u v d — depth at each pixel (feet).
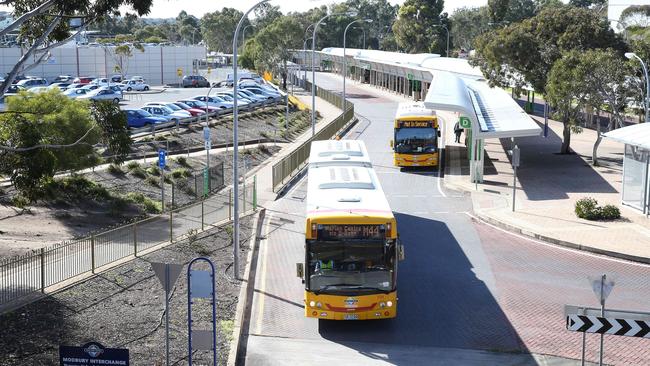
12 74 81.82
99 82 290.35
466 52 502.38
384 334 57.82
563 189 114.11
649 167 93.56
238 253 69.97
